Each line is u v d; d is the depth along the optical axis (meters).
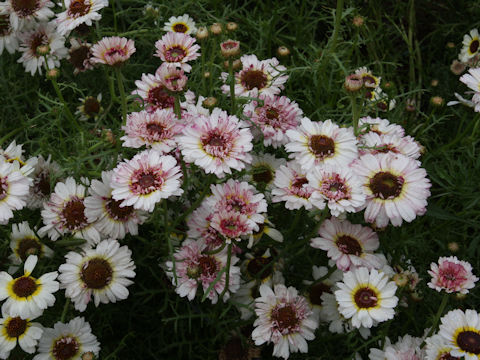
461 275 0.51
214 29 0.64
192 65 0.80
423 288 0.63
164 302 0.60
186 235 0.57
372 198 0.51
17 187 0.54
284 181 0.54
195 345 0.62
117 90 0.80
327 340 0.58
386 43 0.95
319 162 0.54
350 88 0.56
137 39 0.85
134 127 0.52
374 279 0.51
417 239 0.67
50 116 0.75
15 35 0.76
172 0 0.86
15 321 0.51
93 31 0.75
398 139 0.59
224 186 0.49
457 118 0.85
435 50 0.95
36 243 0.57
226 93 0.67
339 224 0.54
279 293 0.54
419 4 1.00
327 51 0.75
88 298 0.52
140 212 0.54
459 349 0.49
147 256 0.57
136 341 0.62
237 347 0.58
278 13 0.87
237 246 0.56
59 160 0.61
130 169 0.48
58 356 0.53
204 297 0.49
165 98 0.63
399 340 0.57
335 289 0.58
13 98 0.75
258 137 0.62
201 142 0.49
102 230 0.54
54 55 0.75
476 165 0.69
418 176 0.51
